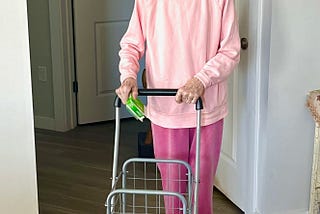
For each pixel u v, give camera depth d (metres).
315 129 2.82
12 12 2.46
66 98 4.57
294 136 2.85
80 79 4.62
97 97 4.72
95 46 4.61
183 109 2.27
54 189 3.52
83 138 4.43
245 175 3.03
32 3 4.46
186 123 2.29
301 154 2.89
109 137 4.45
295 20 2.69
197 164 2.09
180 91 2.04
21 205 2.70
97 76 4.68
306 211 2.99
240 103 2.99
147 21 2.24
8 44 2.48
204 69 2.16
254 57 2.81
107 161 3.96
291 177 2.92
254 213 3.01
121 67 2.22
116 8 4.62
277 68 2.73
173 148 2.34
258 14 2.74
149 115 2.37
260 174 2.93
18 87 2.54
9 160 2.61
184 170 2.38
